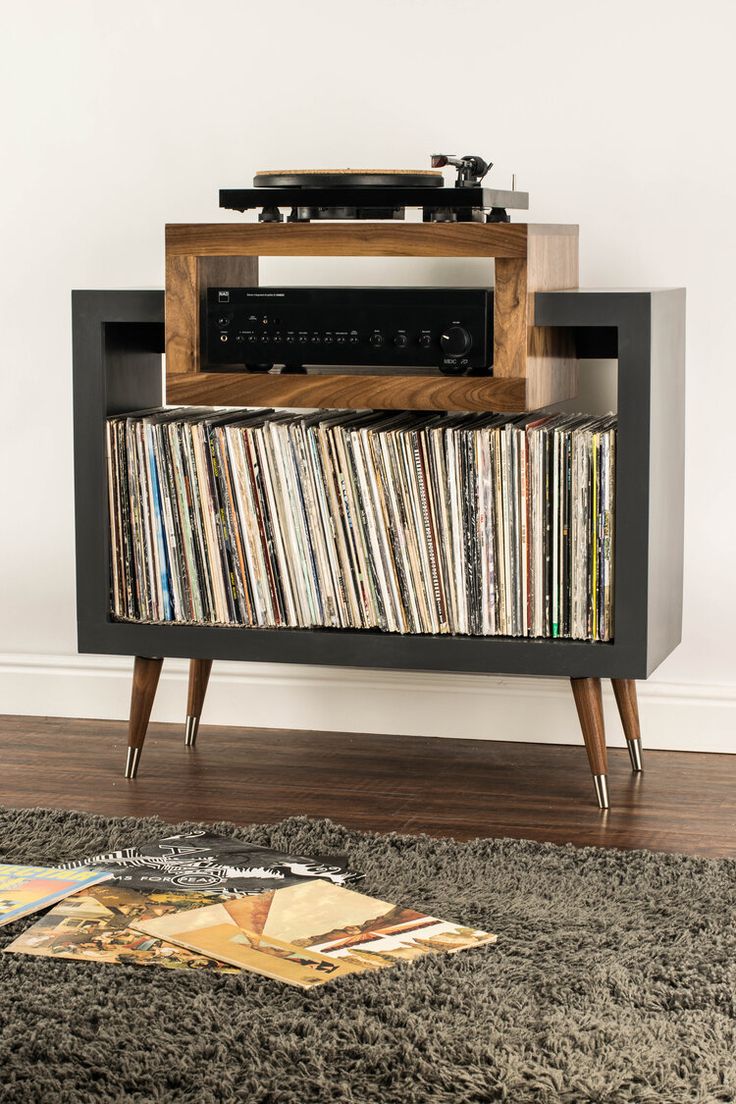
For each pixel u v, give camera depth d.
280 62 2.54
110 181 2.62
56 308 2.66
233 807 2.15
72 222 2.65
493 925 1.64
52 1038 1.36
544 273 2.11
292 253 2.08
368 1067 1.31
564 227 2.23
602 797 2.14
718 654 2.47
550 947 1.57
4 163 2.66
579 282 2.47
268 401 2.13
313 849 1.91
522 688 2.54
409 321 2.05
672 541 2.27
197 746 2.51
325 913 1.66
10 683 2.73
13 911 1.66
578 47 2.43
